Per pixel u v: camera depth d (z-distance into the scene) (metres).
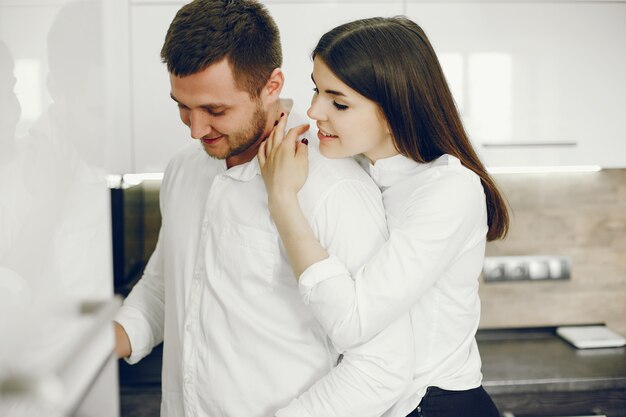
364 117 1.04
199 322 1.11
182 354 1.15
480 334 2.28
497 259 2.26
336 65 1.01
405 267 0.95
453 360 1.12
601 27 1.87
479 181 1.07
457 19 1.83
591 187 2.26
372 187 1.09
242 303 1.07
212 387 1.09
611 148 1.91
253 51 1.00
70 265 0.52
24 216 0.43
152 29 1.78
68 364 0.46
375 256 0.98
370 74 1.01
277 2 1.79
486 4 1.84
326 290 0.94
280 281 1.06
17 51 0.42
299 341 1.06
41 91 0.46
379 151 1.13
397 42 1.03
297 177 0.99
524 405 1.85
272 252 1.05
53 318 0.47
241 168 1.10
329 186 1.01
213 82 0.97
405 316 1.02
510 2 1.84
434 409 1.10
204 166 1.19
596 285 2.30
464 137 1.11
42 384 0.40
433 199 1.01
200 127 1.02
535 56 1.87
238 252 1.07
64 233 0.51
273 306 1.06
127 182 1.94
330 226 1.00
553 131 1.90
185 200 1.19
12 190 0.42
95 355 0.53
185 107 1.05
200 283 1.12
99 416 0.55
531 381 1.84
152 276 1.33
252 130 1.05
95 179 0.60
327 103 1.04
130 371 1.95
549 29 1.86
